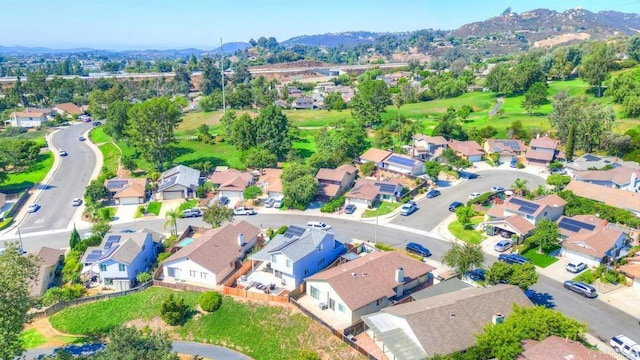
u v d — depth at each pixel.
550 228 66.44
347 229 78.94
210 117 164.75
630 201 79.38
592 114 109.69
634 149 106.88
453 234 75.56
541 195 85.38
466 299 49.16
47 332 57.09
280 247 61.22
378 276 55.97
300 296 57.22
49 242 80.56
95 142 144.50
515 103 165.12
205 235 71.25
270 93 195.62
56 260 69.62
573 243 65.00
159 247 74.12
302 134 142.00
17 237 82.56
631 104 125.31
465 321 46.78
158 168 115.06
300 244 61.97
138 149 114.00
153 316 57.78
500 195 88.88
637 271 57.62
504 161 113.62
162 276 65.62
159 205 95.12
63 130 162.50
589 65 150.50
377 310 53.38
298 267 59.38
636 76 138.50
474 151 114.00
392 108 170.75
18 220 90.12
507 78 174.62
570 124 111.44
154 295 60.56
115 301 60.53
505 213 76.44
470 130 126.62
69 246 77.50
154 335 46.12
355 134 118.88
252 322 54.19
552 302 55.03
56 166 122.88
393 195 88.88
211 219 78.69
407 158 104.19
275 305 55.31
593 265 62.81
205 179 107.19
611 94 141.62
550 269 62.69
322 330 50.41
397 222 81.00
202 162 118.50
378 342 48.19
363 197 87.25
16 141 124.94
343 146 112.38
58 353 47.12
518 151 113.94
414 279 58.19
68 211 94.75
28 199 101.31
